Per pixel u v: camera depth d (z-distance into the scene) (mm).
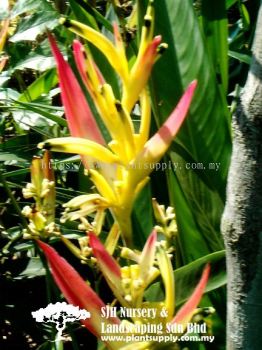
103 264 640
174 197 830
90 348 972
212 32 956
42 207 749
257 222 637
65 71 701
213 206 824
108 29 949
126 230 707
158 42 692
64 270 633
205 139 827
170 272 638
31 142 1009
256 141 624
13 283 961
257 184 630
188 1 840
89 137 705
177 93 836
